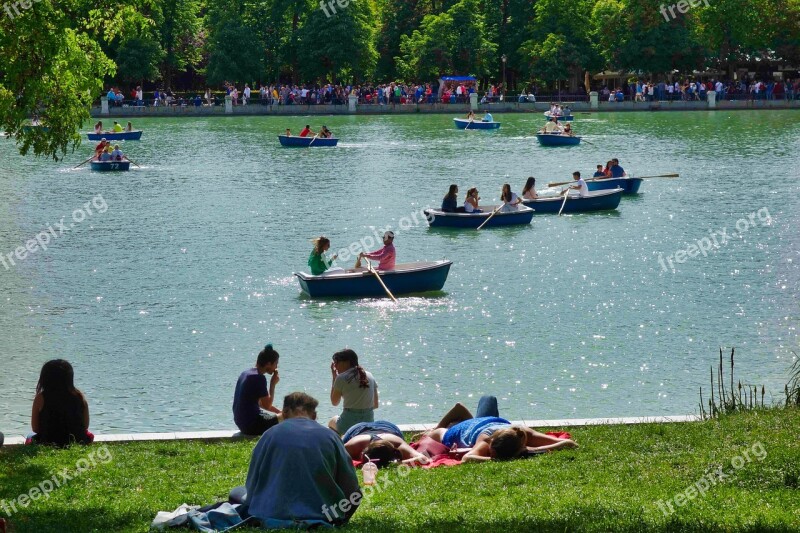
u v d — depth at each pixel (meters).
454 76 108.12
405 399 19.36
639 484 11.70
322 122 90.00
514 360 21.61
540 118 93.12
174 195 46.34
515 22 114.31
